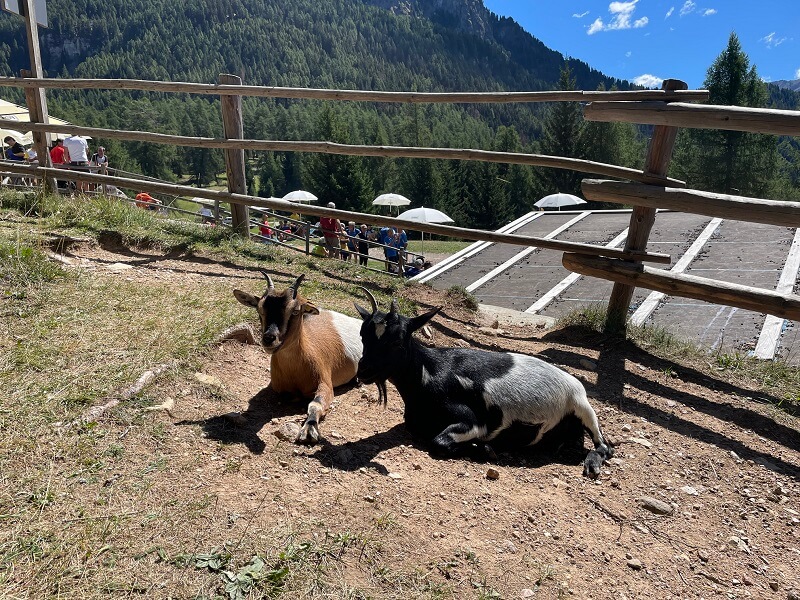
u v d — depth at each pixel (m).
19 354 4.47
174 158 103.69
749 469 4.76
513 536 3.54
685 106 5.91
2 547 2.79
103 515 3.09
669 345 6.98
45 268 6.09
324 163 56.88
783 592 3.49
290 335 4.51
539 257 12.64
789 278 9.11
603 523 3.88
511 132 82.62
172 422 4.08
